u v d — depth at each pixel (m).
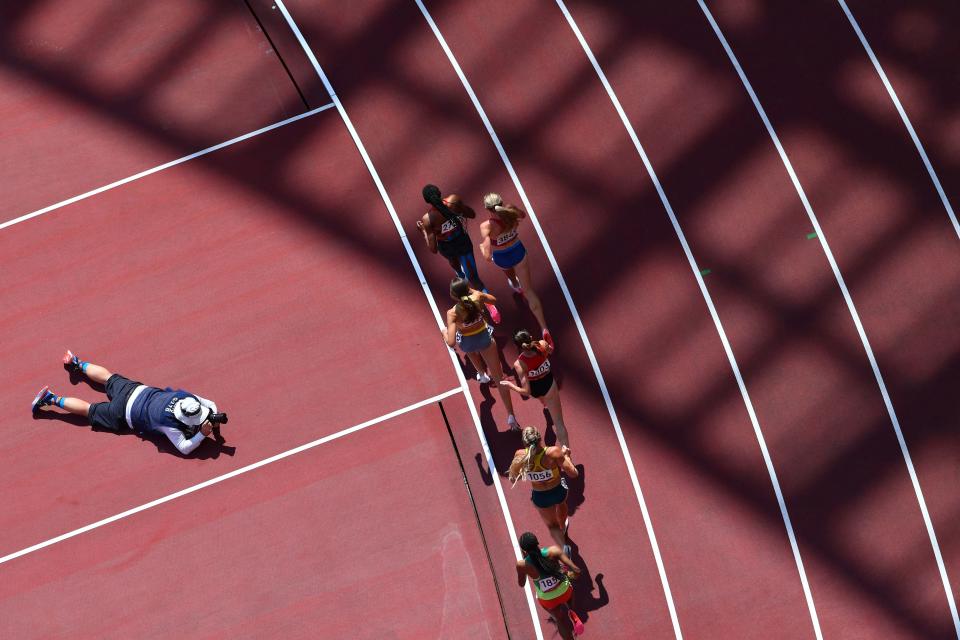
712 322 50.22
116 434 48.81
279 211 53.59
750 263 51.44
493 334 50.44
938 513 45.81
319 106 56.19
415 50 57.41
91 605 45.50
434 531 46.28
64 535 46.88
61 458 48.38
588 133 54.88
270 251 52.75
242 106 56.31
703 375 49.09
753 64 56.16
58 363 50.31
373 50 57.56
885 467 46.84
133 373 50.00
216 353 50.41
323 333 50.69
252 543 46.38
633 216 52.81
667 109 55.25
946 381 48.34
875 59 55.94
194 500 47.34
